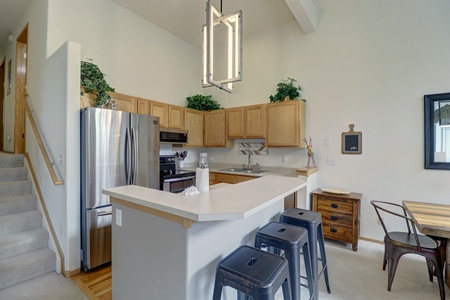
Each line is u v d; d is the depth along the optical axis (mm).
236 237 1670
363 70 3299
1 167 3318
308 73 3787
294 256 1451
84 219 2389
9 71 4723
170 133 3852
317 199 3219
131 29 3816
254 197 1471
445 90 2764
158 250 1374
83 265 2393
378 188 3176
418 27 2924
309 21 3451
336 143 3512
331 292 2092
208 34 1524
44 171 2822
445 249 2182
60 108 2484
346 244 3129
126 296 1581
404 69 3008
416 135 2930
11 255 2365
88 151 2369
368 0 3266
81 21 3160
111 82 3525
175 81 4625
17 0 3412
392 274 2113
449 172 2734
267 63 4250
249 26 4176
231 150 4723
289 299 1278
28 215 2732
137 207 1483
